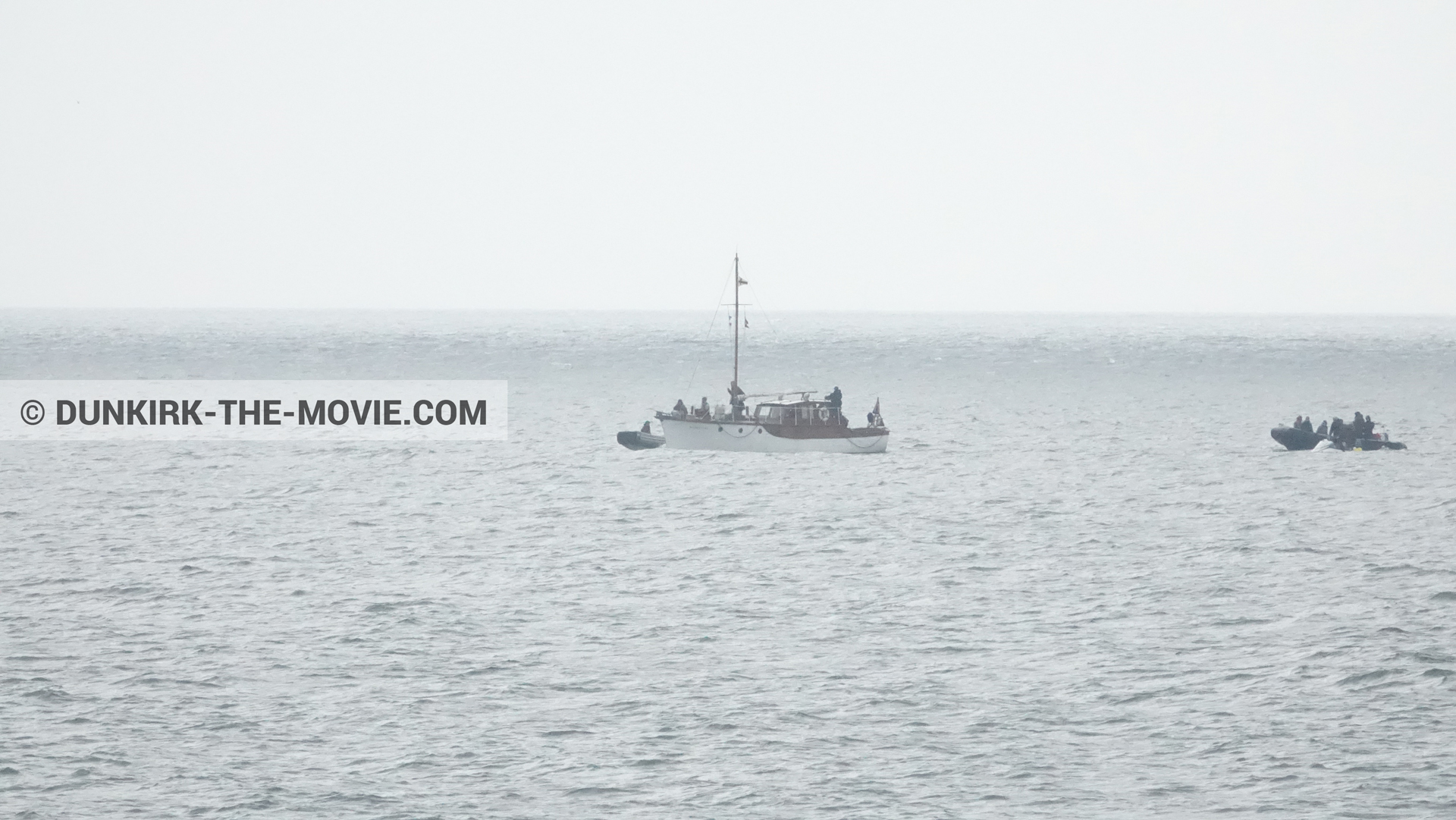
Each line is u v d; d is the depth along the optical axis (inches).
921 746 5743.1
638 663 6806.1
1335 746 5703.7
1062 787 5354.3
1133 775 5452.8
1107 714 6082.7
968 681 6530.5
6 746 5669.3
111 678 6510.8
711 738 5816.9
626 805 5201.8
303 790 5300.2
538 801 5231.3
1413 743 5728.3
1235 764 5541.3
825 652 7003.0
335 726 5930.1
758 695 6333.7
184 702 6200.8
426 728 5910.4
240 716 6033.5
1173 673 6638.8
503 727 5935.0
